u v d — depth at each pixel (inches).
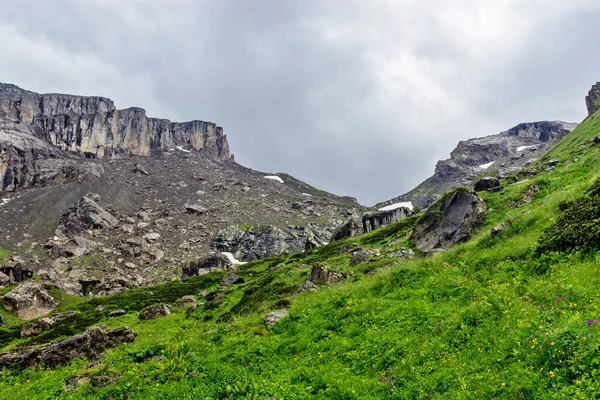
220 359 696.4
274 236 7017.7
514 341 437.7
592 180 949.8
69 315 2409.0
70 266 5142.7
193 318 1690.5
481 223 1384.1
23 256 5615.2
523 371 373.4
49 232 6609.3
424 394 412.8
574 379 336.2
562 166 1924.2
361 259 1662.2
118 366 771.4
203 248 6796.3
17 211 7130.9
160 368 677.3
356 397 440.5
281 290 1562.5
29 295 2942.9
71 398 647.8
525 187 1492.4
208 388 550.9
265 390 498.6
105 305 2522.1
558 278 565.3
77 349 997.8
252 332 826.8
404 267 906.1
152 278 5088.6
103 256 5748.0
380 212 4195.4
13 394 747.4
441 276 791.1
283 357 649.6
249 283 2162.9
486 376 400.2
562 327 403.9
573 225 671.1
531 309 503.2
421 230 1662.2
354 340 634.2
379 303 761.6
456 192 1563.7
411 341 559.2
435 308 652.7
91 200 7504.9
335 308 824.3
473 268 772.0
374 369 511.8
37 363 955.3
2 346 1877.5
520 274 658.2
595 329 374.6
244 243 6993.1
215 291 2246.6
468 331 520.1
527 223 882.1
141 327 1588.3
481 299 608.1
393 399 422.0
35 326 2068.2
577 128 3821.4
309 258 2694.4
